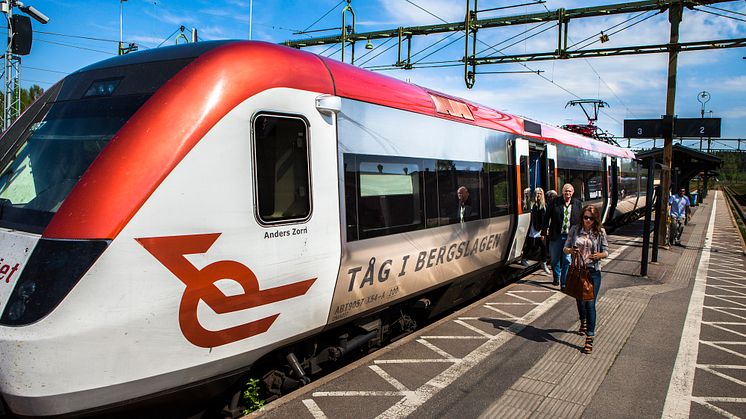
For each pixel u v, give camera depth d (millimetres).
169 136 3318
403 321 6129
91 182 3154
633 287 9172
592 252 5738
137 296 3092
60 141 3703
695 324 6980
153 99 3461
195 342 3400
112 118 3557
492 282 8688
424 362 5375
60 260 2961
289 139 4020
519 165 8805
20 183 3680
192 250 3344
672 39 12836
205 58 3693
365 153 4844
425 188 5840
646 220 10086
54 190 3406
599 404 4492
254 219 3711
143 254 3115
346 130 4621
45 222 3230
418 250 5660
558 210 8977
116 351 3047
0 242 3316
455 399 4496
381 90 5234
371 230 4867
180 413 3686
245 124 3674
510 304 7867
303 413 4160
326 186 4340
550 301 8047
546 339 6176
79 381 2939
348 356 5879
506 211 8273
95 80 3998
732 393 4781
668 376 5148
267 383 4355
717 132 13375
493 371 5152
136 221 3094
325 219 4316
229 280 3557
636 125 13086
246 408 4191
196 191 3373
